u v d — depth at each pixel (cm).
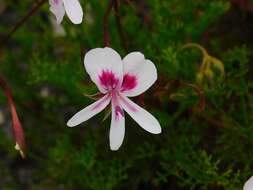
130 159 19
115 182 19
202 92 17
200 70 18
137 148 19
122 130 15
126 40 19
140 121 14
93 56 14
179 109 19
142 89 15
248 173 18
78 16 14
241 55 19
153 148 19
